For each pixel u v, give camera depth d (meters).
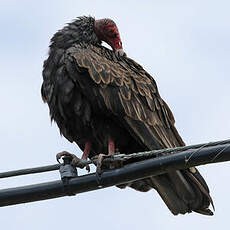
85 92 10.79
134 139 10.91
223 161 7.68
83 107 10.87
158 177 10.12
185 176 9.84
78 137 11.48
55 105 11.23
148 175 8.46
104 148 11.22
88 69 10.80
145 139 10.73
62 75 10.97
